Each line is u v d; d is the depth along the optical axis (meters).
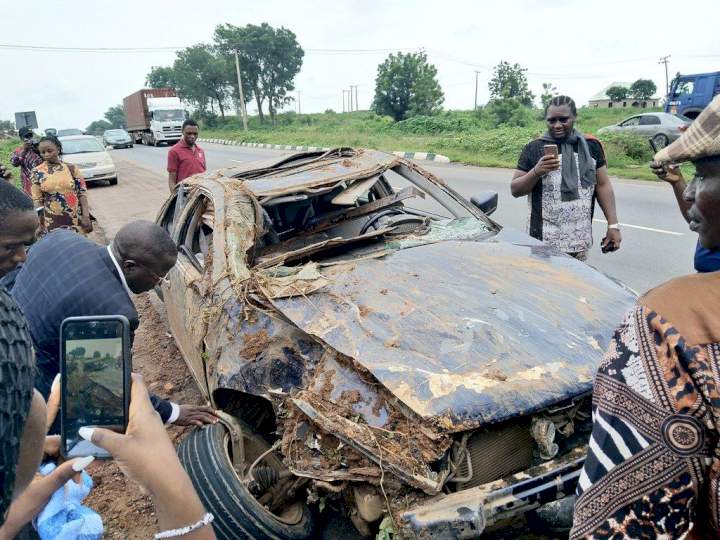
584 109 45.06
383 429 2.13
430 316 2.58
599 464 1.01
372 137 28.17
